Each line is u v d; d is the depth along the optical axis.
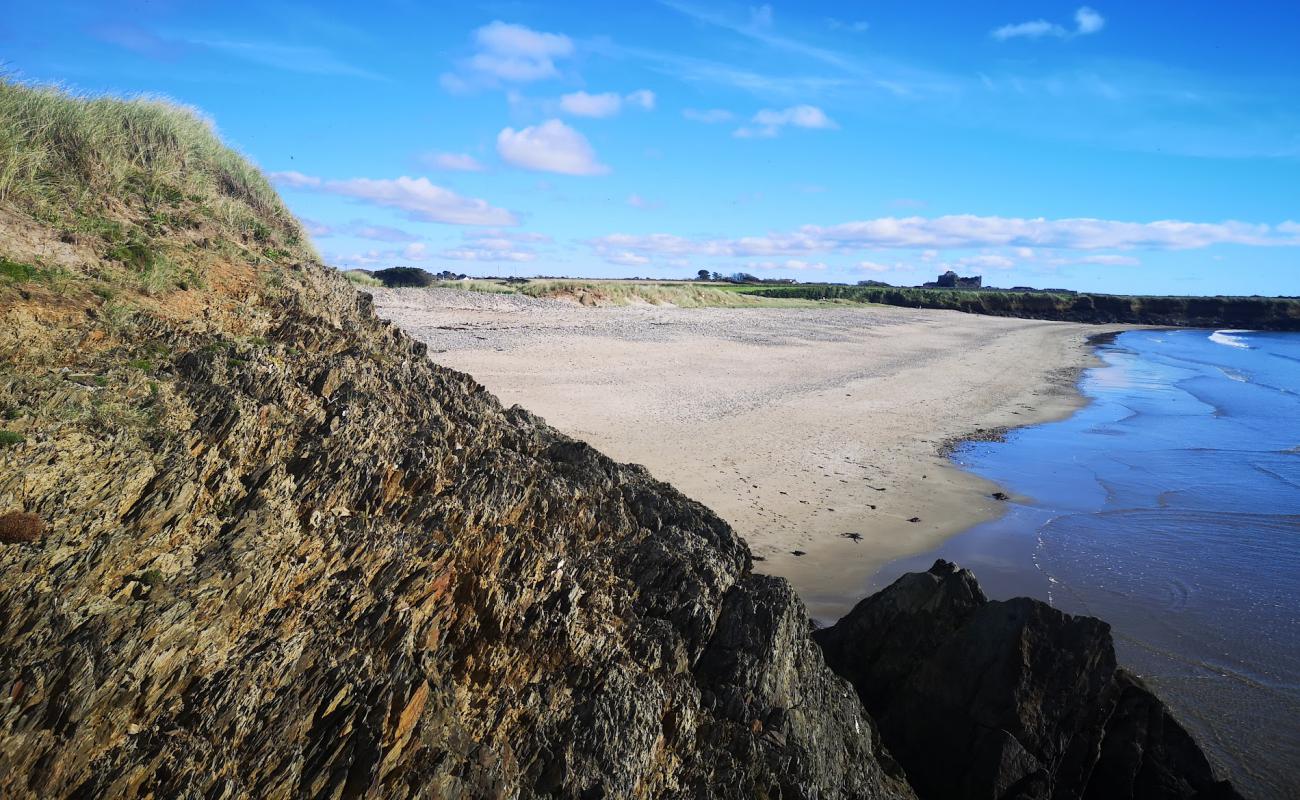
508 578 7.23
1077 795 9.05
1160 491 21.89
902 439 26.16
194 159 11.80
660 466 19.97
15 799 4.32
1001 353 56.28
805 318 66.38
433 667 6.14
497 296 46.03
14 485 5.43
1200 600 14.60
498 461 8.52
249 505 6.39
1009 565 15.98
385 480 7.46
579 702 6.62
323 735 5.35
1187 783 9.05
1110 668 9.37
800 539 16.31
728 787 6.91
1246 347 76.25
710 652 7.90
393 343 10.52
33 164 8.58
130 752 4.72
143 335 7.60
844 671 10.43
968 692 9.49
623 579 8.09
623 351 36.50
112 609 5.13
